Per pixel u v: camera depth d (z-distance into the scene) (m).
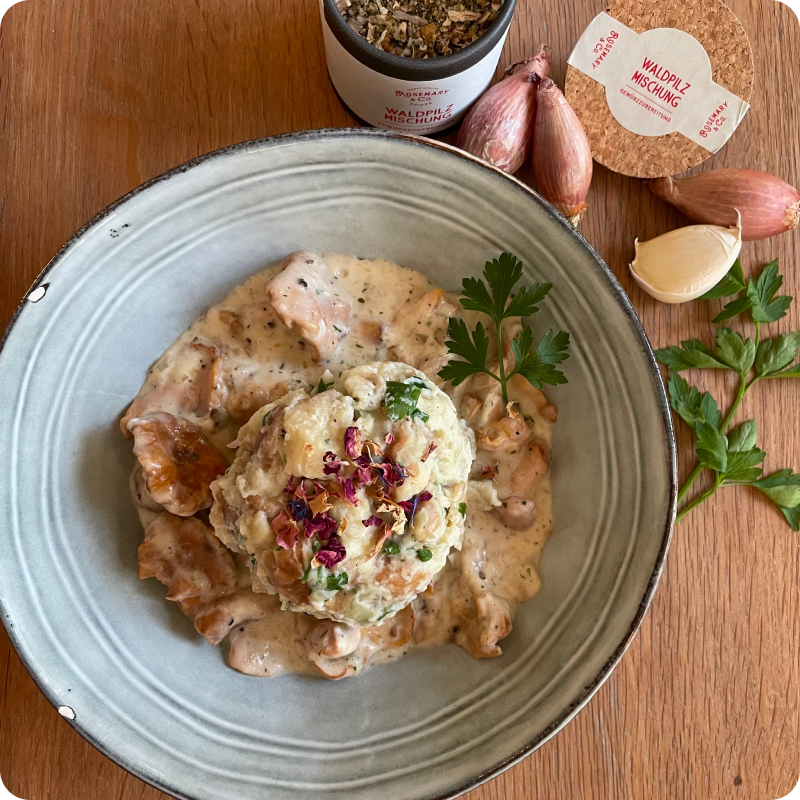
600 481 0.33
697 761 0.36
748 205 0.35
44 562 0.32
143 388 0.34
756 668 0.36
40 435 0.32
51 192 0.36
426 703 0.34
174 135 0.36
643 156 0.36
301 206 0.33
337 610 0.31
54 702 0.31
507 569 0.34
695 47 0.34
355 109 0.35
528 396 0.34
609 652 0.32
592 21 0.35
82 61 0.36
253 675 0.34
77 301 0.32
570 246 0.32
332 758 0.33
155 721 0.32
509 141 0.34
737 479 0.36
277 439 0.31
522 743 0.32
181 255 0.33
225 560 0.33
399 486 0.30
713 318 0.37
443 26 0.32
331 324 0.34
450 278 0.35
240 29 0.36
